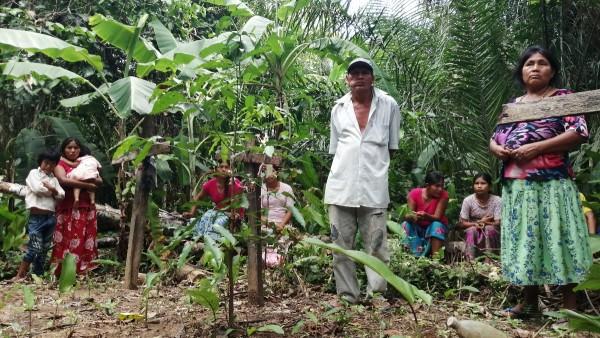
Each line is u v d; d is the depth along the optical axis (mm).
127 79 5652
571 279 3729
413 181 7867
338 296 4391
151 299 4629
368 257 2180
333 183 4457
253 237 3350
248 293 4246
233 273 3672
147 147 3705
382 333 3447
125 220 6484
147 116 5438
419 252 6113
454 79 7562
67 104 6348
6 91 8367
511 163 3932
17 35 5918
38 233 6133
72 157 6438
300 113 7289
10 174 8680
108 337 3422
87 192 6359
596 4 7219
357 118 4492
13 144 8633
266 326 3258
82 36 8469
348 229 4457
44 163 6113
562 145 3742
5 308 4273
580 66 7438
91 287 5219
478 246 6219
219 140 3818
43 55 8281
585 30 7391
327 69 9164
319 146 7992
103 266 6430
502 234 3992
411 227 6195
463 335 2729
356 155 4410
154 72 9539
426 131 7711
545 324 3682
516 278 3830
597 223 5289
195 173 7516
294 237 3900
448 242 6215
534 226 3789
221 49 3889
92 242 6340
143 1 8969
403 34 8117
